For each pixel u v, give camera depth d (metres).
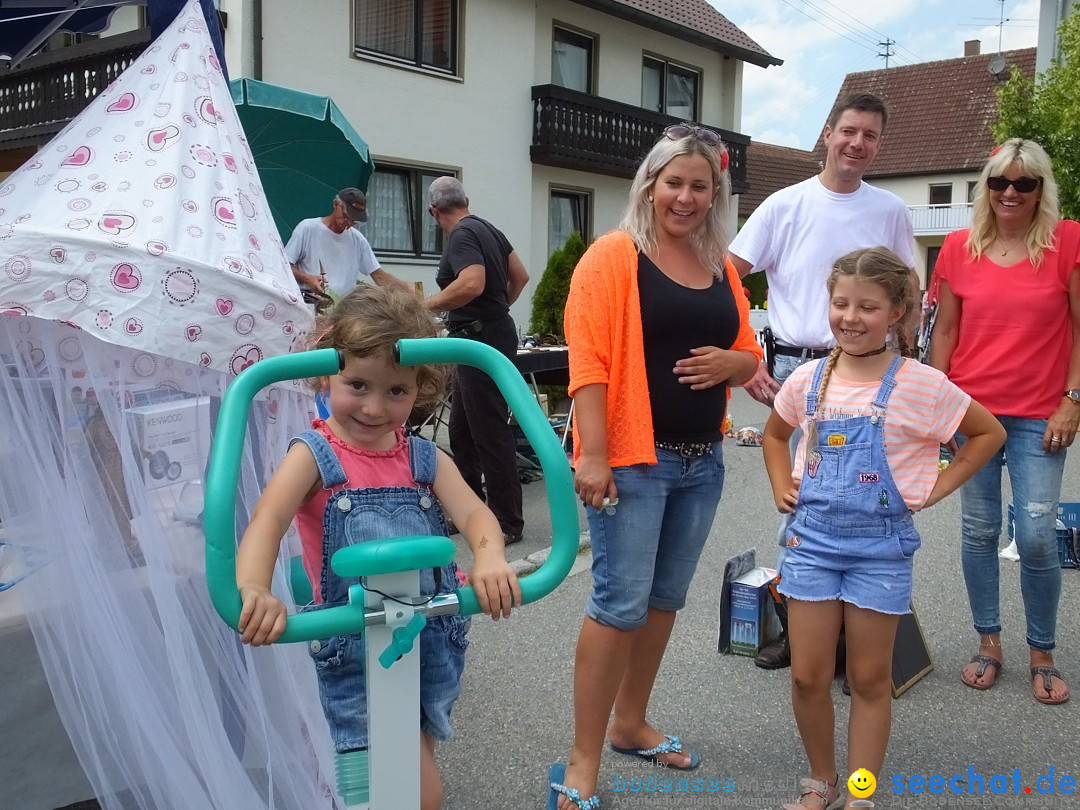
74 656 1.87
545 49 13.95
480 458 4.97
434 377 1.83
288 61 10.43
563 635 3.73
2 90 10.45
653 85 16.36
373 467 1.77
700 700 3.18
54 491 1.85
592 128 14.28
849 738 2.43
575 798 2.45
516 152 13.53
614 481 2.40
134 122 2.14
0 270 1.73
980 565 3.33
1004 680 3.33
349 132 6.83
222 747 1.88
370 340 1.61
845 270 2.41
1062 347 3.17
